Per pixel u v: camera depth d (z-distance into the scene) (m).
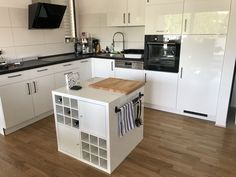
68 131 2.32
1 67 2.89
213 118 3.17
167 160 2.29
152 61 3.48
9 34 3.27
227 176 2.04
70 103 2.18
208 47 2.92
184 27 3.03
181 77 3.26
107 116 1.92
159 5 3.16
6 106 2.79
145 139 2.72
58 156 2.40
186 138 2.73
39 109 3.29
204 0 2.79
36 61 3.47
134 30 4.12
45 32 3.88
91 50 4.48
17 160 2.33
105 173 2.11
